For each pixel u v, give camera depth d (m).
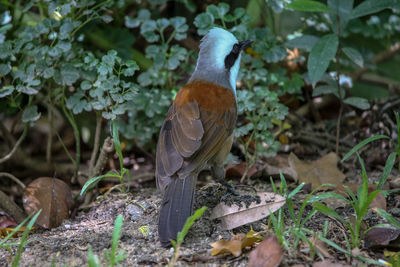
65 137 14.93
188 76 12.83
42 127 16.00
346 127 13.94
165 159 8.35
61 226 9.49
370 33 13.56
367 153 12.40
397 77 14.84
